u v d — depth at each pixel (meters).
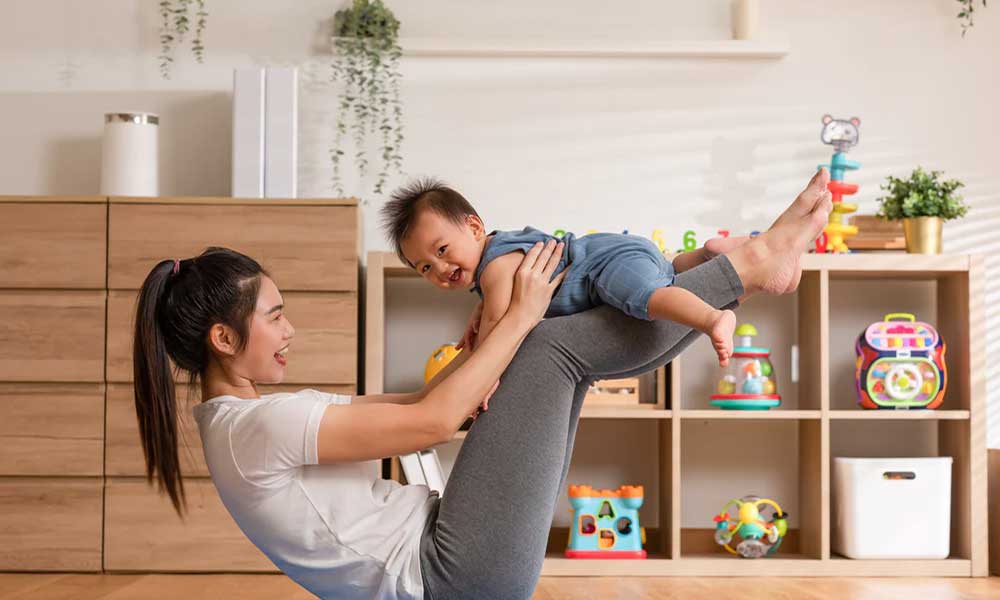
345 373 3.13
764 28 3.65
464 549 1.52
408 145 3.57
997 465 3.28
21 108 3.56
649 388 3.52
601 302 1.64
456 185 3.58
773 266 1.56
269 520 1.51
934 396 3.30
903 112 3.64
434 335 3.55
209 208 3.16
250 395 1.61
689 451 3.55
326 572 1.54
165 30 3.58
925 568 3.19
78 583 2.92
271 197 3.29
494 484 1.52
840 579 3.11
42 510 3.11
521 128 3.59
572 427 1.73
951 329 3.41
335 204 3.16
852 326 3.60
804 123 3.62
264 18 3.57
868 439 3.56
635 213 3.59
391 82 3.57
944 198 3.38
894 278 3.55
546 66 3.61
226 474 1.50
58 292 3.15
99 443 3.12
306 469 1.52
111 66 3.57
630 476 3.52
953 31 3.65
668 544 3.28
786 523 3.43
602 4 3.62
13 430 3.12
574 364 1.57
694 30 3.62
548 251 1.65
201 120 3.56
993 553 3.28
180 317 1.53
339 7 3.58
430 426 1.48
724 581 3.05
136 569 3.10
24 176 3.55
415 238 1.78
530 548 1.54
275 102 3.31
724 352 1.44
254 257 3.15
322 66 3.57
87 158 3.55
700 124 3.62
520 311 1.56
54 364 3.14
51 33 3.57
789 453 3.55
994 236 3.63
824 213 1.57
